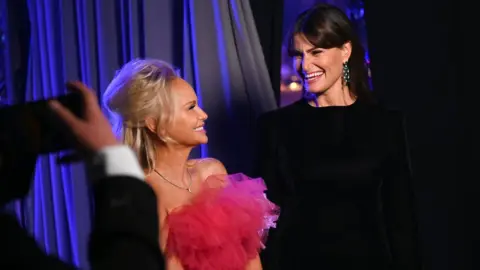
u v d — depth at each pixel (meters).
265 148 1.74
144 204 0.61
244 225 1.36
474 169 2.18
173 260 1.29
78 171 2.10
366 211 1.68
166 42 2.11
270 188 1.70
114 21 2.12
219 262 1.30
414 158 2.19
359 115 1.71
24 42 2.20
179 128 1.34
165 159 1.38
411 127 2.17
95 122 0.63
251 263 1.41
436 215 2.21
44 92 2.14
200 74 2.08
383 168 1.69
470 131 2.18
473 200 2.19
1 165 0.61
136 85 1.31
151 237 0.60
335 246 1.67
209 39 2.09
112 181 0.61
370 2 2.15
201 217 1.31
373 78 2.16
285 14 2.28
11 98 2.18
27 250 0.54
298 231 1.70
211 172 1.49
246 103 2.10
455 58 2.16
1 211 0.56
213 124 2.09
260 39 2.18
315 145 1.70
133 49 2.09
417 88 2.16
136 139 1.36
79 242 2.11
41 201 2.16
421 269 1.72
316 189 1.69
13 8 2.18
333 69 1.70
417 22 2.15
